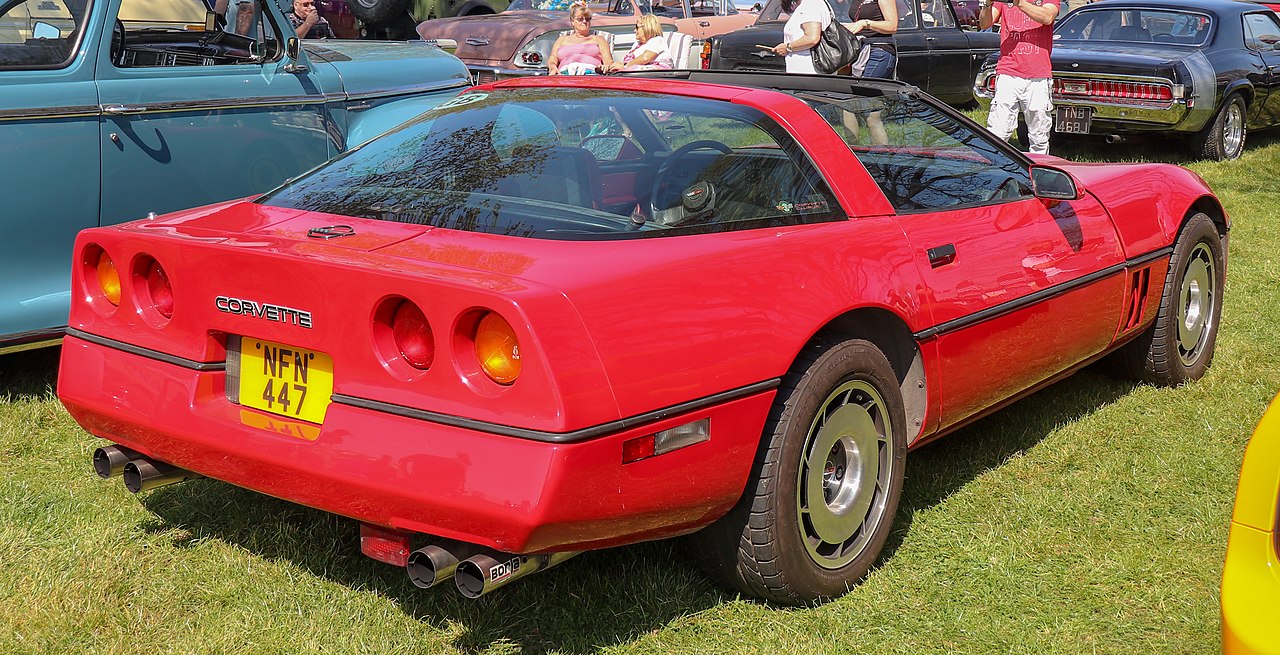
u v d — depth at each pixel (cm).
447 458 241
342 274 252
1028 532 349
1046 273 377
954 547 338
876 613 300
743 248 283
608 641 285
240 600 301
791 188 313
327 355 263
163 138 482
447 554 247
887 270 316
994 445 418
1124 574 322
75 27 455
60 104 445
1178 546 341
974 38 1259
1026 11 862
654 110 324
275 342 271
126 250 291
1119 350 475
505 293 236
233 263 270
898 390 319
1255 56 1081
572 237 270
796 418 284
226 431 274
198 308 280
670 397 254
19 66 439
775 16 1243
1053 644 288
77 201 457
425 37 1224
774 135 320
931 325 328
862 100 355
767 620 295
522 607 298
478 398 239
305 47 606
